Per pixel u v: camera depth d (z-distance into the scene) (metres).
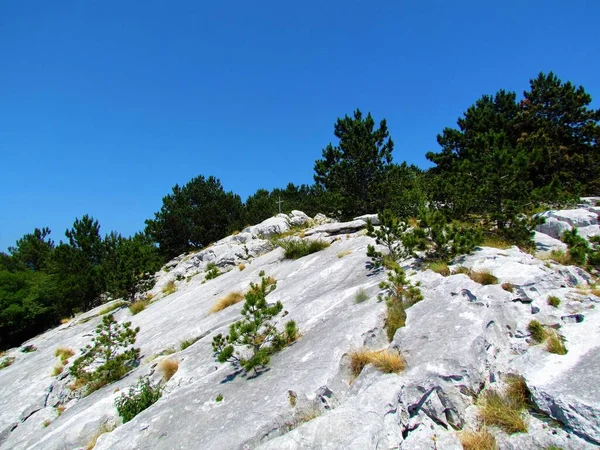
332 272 12.39
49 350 18.95
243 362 7.37
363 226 19.94
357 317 7.42
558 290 6.71
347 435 4.33
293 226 32.56
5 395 13.86
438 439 4.50
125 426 6.68
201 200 45.16
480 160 14.39
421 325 6.44
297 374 6.27
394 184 26.16
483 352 5.38
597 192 24.14
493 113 28.34
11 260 52.72
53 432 8.61
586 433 3.88
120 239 44.38
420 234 10.27
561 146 24.53
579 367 4.63
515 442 4.22
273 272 16.03
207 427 5.73
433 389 5.01
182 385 8.34
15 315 39.12
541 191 13.42
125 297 25.77
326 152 29.95
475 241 9.69
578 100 26.47
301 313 9.31
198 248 42.72
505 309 6.31
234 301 13.94
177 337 12.45
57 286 38.22
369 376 5.66
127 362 12.41
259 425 5.24
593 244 9.91
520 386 4.86
